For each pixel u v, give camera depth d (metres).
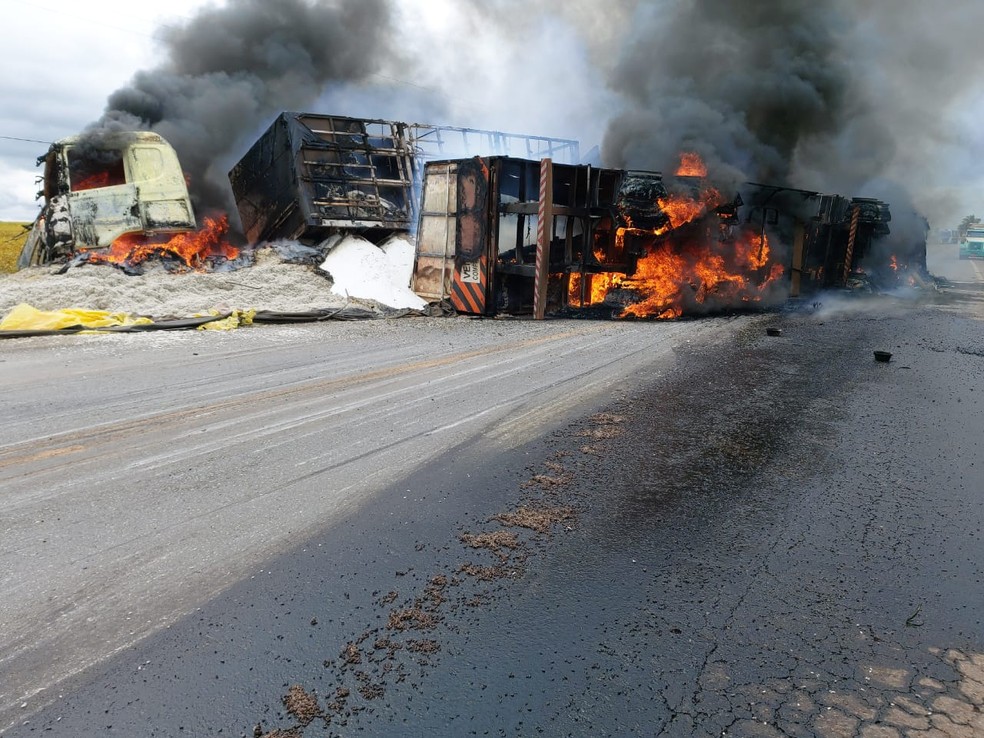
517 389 6.95
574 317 13.24
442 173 13.94
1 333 9.24
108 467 4.61
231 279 13.03
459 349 9.19
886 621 3.05
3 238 30.66
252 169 16.64
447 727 2.36
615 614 3.05
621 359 8.65
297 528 3.79
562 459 4.96
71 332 9.66
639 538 3.78
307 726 2.35
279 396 6.52
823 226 19.25
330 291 13.70
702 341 10.27
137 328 10.09
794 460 5.09
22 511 3.92
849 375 8.11
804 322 13.20
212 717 2.38
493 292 13.04
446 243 13.91
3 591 3.10
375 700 2.48
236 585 3.20
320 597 3.12
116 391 6.58
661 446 5.30
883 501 4.38
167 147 14.19
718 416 6.18
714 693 2.56
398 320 12.34
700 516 4.09
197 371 7.54
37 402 6.14
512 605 3.10
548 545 3.68
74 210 12.92
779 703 2.51
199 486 4.33
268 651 2.74
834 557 3.63
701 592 3.25
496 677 2.62
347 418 5.84
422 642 2.82
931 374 8.31
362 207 15.70
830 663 2.75
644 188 13.25
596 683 2.60
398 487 4.38
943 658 2.80
